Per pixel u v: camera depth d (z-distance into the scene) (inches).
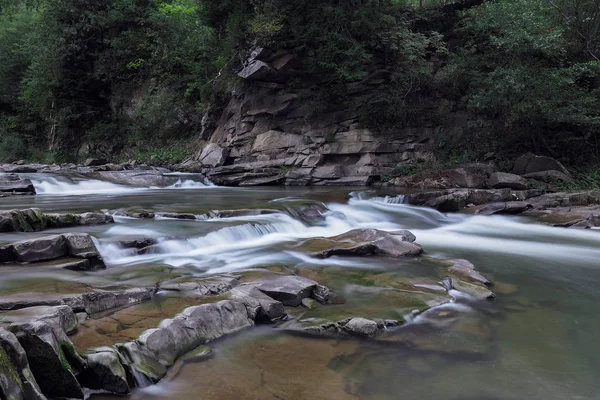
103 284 243.9
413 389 172.4
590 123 749.3
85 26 1261.1
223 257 345.1
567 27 839.1
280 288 255.4
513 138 843.4
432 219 593.3
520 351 208.2
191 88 1134.4
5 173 756.6
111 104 1362.0
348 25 880.3
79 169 903.7
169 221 433.1
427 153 896.9
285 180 890.1
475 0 954.1
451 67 884.0
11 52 1588.3
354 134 913.5
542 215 593.0
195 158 1070.4
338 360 193.5
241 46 967.6
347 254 363.9
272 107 963.3
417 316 243.6
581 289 312.2
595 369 191.8
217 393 163.6
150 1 1323.8
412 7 980.6
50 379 151.2
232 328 214.1
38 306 185.6
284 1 887.7
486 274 351.6
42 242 282.2
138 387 164.7
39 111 1465.3
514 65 768.9
